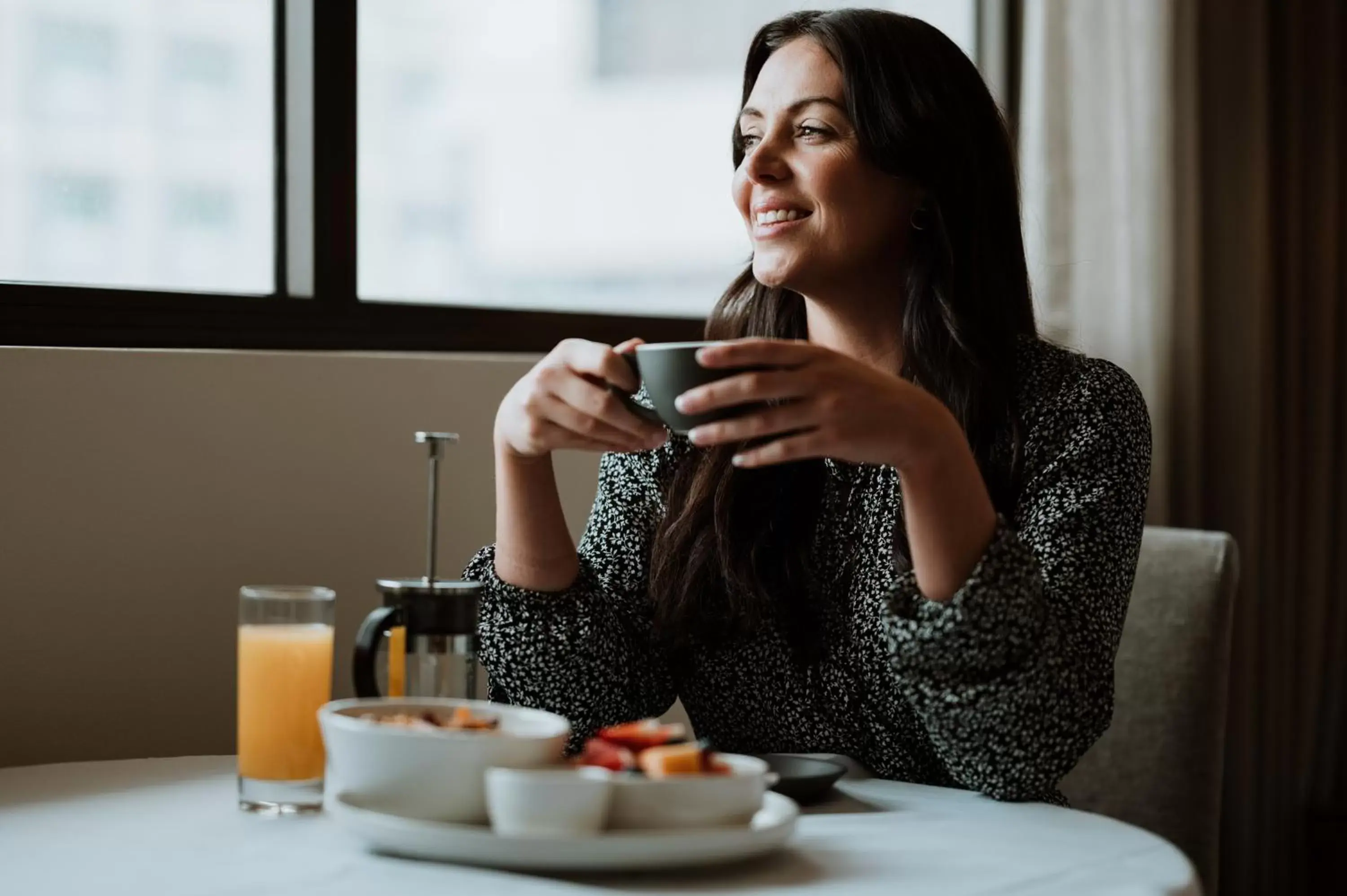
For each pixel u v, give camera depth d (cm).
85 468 144
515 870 79
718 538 128
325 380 159
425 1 229
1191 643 170
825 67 130
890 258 135
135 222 173
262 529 155
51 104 167
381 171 204
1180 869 85
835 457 94
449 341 182
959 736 103
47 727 143
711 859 79
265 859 82
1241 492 245
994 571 99
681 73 536
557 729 85
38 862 81
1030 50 230
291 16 171
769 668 129
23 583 141
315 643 94
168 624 149
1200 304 243
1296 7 256
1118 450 123
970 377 128
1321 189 260
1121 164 232
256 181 173
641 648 132
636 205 258
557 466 183
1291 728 256
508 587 121
